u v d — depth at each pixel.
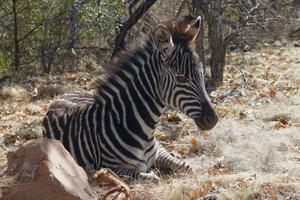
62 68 18.33
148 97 7.30
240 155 8.27
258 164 7.97
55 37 18.36
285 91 12.99
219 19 14.01
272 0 19.03
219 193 6.42
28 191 5.42
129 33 17.08
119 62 7.48
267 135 9.30
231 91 13.18
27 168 5.54
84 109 7.59
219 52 13.97
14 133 10.36
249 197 6.23
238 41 18.66
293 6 22.77
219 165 8.17
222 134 9.34
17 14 18.22
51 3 18.20
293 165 7.77
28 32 18.34
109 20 16.27
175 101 7.18
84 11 16.80
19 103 13.13
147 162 7.51
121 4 16.62
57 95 13.95
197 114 7.07
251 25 15.16
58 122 7.69
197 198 6.38
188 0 14.55
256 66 16.62
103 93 7.46
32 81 15.65
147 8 16.12
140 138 7.29
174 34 7.25
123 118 7.29
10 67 18.25
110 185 6.77
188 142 9.48
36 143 5.72
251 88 13.47
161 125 10.53
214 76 14.02
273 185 6.48
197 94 7.09
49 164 5.52
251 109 11.31
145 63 7.35
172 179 7.11
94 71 17.12
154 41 7.15
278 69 15.96
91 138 7.37
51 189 5.41
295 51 19.08
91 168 7.42
